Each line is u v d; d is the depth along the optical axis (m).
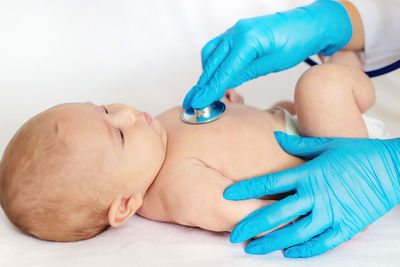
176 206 0.93
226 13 1.74
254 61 1.08
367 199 0.85
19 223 0.89
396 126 1.57
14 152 0.87
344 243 0.86
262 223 0.84
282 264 0.79
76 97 1.67
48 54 1.67
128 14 1.71
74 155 0.86
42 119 0.90
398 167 0.86
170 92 1.73
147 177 0.98
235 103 1.25
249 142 1.06
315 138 1.05
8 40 1.64
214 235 0.92
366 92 1.09
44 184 0.85
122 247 0.87
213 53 1.07
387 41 1.30
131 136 0.95
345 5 1.29
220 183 0.92
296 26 1.07
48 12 1.67
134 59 1.73
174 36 1.74
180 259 0.82
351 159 0.88
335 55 1.39
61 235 0.90
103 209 0.92
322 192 0.86
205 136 1.05
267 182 0.89
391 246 0.81
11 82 1.64
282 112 1.22
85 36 1.70
